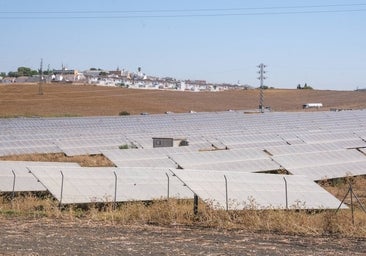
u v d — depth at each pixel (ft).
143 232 61.87
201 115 348.38
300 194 86.02
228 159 137.59
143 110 450.30
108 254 46.68
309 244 55.11
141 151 149.07
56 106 444.96
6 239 53.93
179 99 553.64
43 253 46.39
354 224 66.03
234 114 358.43
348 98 588.50
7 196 96.63
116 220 71.72
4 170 102.78
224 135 220.43
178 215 73.10
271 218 68.80
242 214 72.18
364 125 271.49
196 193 74.84
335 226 65.57
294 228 64.64
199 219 71.67
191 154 137.49
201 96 594.24
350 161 146.51
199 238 57.82
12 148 183.62
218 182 81.56
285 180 88.89
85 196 84.43
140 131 246.27
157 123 290.76
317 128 257.75
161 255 46.75
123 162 138.72
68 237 56.49
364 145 195.42
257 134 221.25
